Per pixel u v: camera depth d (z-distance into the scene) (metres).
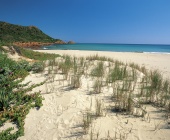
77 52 28.88
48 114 4.56
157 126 3.99
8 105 4.98
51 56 18.30
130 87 6.43
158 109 4.84
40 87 6.59
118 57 22.23
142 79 7.48
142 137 3.59
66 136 3.65
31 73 8.84
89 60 12.23
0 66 8.95
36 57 17.02
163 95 5.76
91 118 4.28
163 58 21.98
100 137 3.57
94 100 5.36
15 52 16.16
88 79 7.62
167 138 3.55
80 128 3.90
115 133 3.65
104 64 10.89
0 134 3.68
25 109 4.75
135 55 26.17
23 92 6.02
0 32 69.50
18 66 9.35
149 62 17.36
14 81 7.20
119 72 8.23
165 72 11.61
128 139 3.52
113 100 5.37
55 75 8.23
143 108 4.89
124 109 4.72
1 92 5.42
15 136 3.63
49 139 3.58
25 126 4.06
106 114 4.50
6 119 4.32
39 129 3.92
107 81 7.01
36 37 83.38
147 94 5.57
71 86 6.60
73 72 8.77
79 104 5.06
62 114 4.54
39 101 5.19
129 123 4.11
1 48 15.26
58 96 5.66
